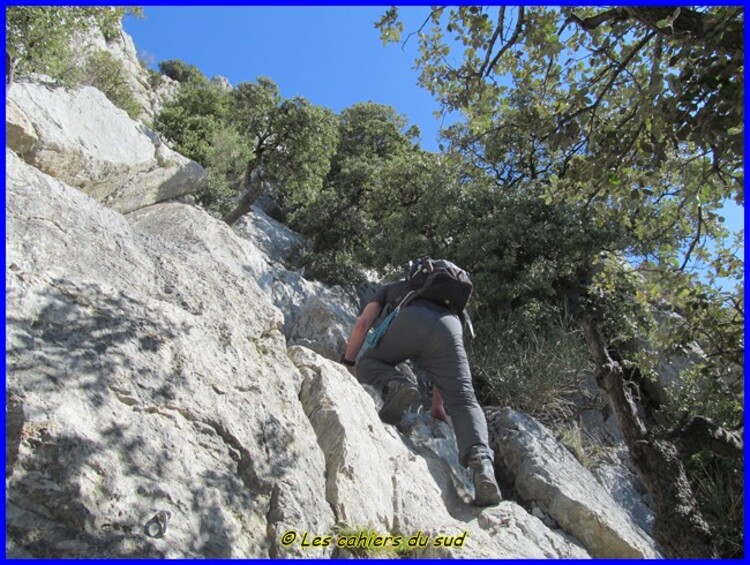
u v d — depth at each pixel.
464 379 4.38
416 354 4.52
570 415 8.38
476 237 10.71
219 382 3.41
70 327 3.01
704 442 5.79
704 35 3.57
